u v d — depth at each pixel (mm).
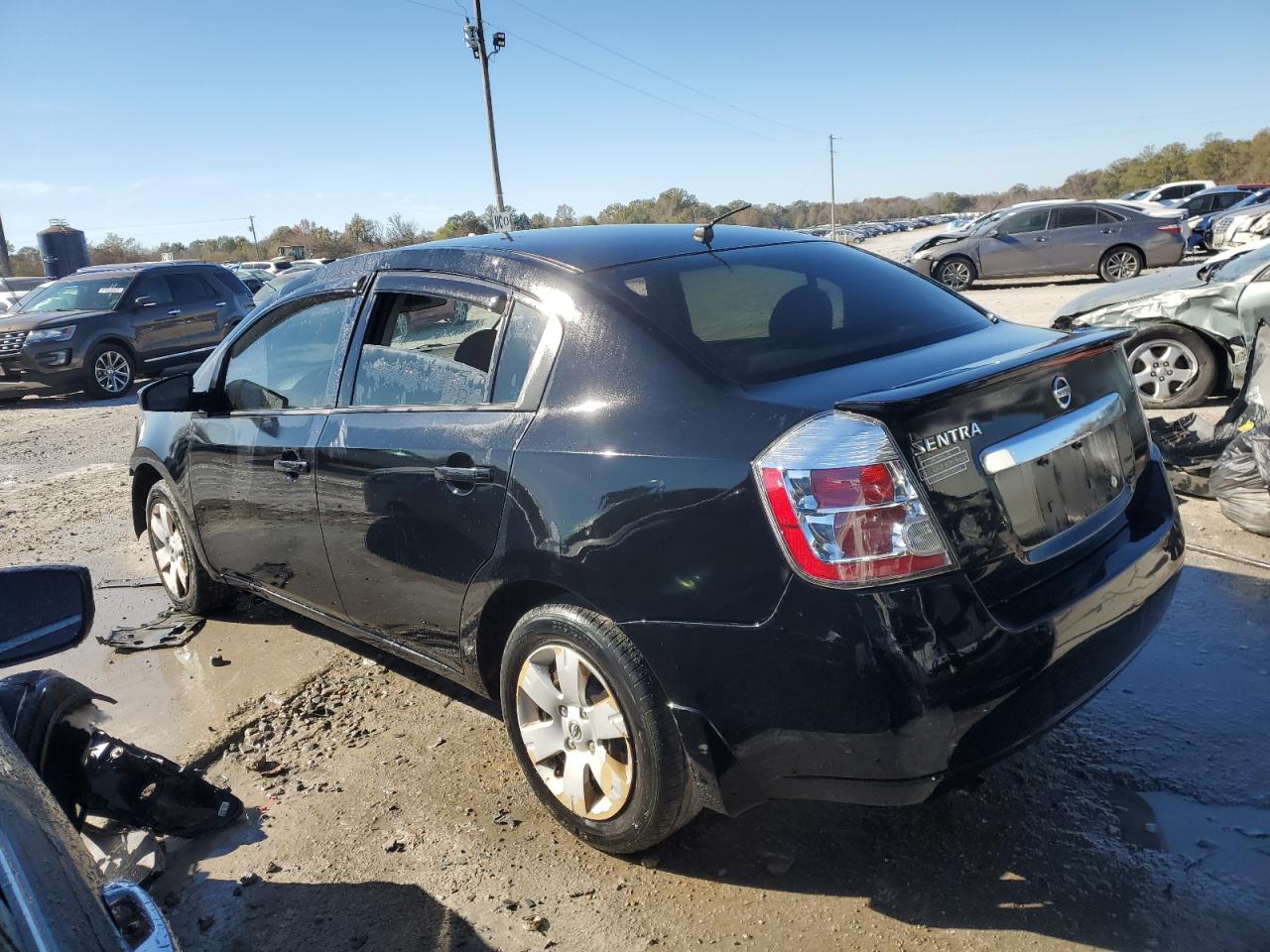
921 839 2781
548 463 2709
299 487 3672
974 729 2225
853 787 2322
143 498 5168
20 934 1220
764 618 2295
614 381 2686
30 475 8820
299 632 4703
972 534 2270
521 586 2871
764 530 2287
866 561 2180
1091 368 2732
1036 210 18516
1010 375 2398
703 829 2918
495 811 3125
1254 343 5379
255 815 3211
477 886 2775
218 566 4504
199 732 3781
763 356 2668
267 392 3992
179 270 14992
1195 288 6953
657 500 2459
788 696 2293
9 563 6102
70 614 2154
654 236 3361
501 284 3080
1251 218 20281
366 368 3488
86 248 27984
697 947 2467
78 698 2814
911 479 2197
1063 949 2342
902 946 2396
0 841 1392
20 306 14938
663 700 2525
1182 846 2656
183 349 14766
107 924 1450
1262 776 2918
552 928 2580
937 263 18922
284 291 4027
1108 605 2539
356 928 2650
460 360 3129
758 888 2652
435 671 3414
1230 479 4840
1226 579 4289
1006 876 2602
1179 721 3244
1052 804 2875
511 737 3010
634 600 2500
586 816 2789
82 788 2807
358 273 3645
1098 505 2682
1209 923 2379
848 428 2238
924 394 2213
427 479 3078
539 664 2852
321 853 2984
